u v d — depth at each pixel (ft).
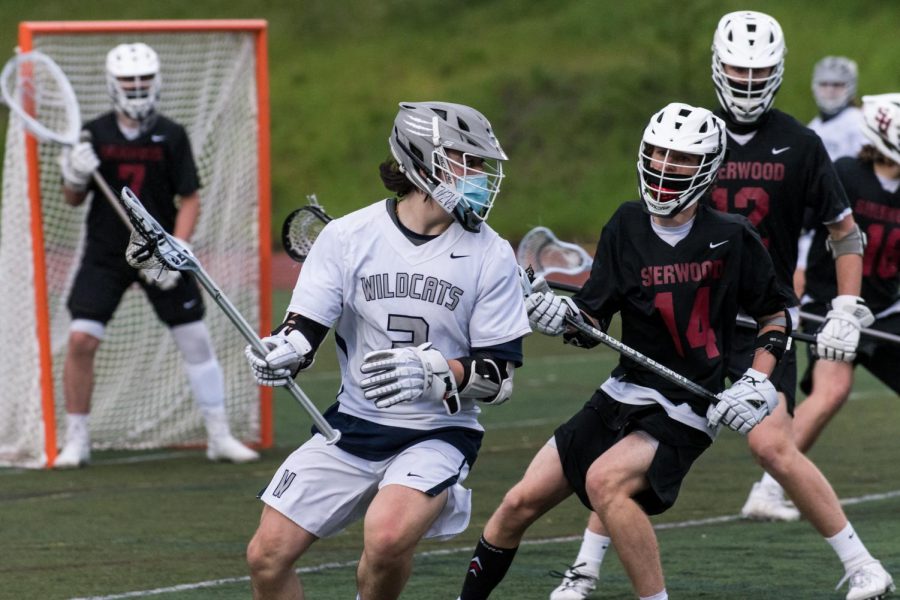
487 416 102.32
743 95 54.95
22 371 85.40
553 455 47.39
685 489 76.79
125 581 56.24
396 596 40.91
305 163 236.84
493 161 41.39
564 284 51.98
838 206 55.72
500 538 47.88
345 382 42.70
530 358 134.62
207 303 92.07
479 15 270.46
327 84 255.09
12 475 81.82
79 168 79.10
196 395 86.48
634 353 46.26
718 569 58.08
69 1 283.59
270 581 41.32
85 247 83.51
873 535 64.69
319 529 41.47
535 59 252.62
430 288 41.11
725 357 47.70
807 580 56.13
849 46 238.68
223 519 69.00
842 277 56.75
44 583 55.88
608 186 223.51
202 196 92.53
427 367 39.40
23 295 85.10
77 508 71.77
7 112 237.66
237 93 91.09
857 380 121.19
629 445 46.32
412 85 251.80
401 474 40.45
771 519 68.03
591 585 53.31
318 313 41.37
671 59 241.76
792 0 252.83
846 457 86.17
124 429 93.25
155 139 82.02
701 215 47.09
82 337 83.35
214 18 278.05
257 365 40.47
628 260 47.21
